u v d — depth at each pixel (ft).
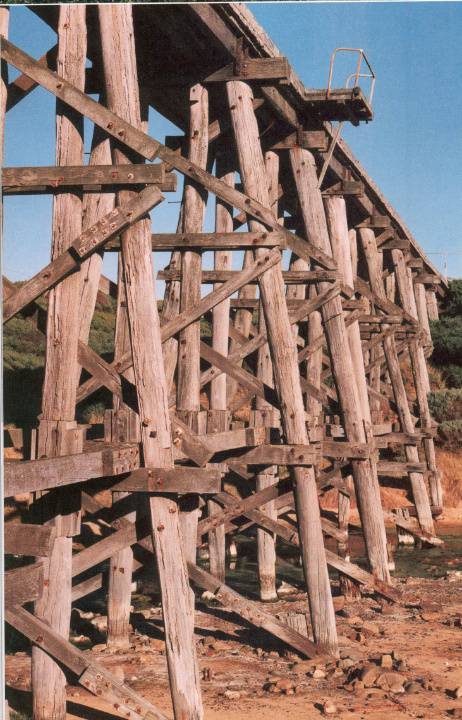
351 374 37.17
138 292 19.08
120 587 28.58
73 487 19.38
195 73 29.35
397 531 57.31
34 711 19.75
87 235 18.57
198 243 28.35
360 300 41.96
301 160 35.24
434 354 89.97
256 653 29.14
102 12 20.17
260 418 30.68
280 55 30.76
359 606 37.93
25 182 19.10
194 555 30.96
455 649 30.48
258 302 42.42
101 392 54.95
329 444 37.86
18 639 28.68
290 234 33.19
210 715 22.44
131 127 19.26
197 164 29.35
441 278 81.97
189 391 28.63
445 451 70.90
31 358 58.44
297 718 22.35
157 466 19.01
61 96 19.38
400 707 23.57
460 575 45.16
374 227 52.54
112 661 26.96
